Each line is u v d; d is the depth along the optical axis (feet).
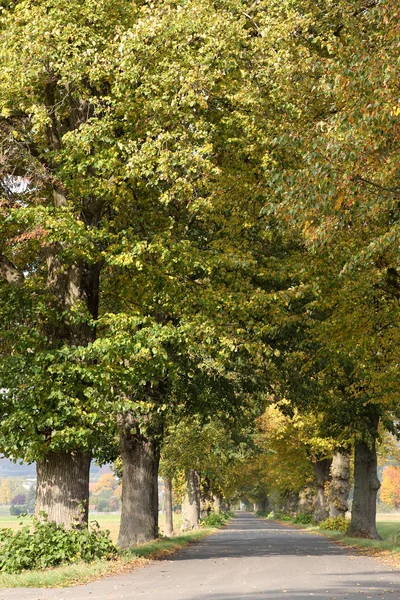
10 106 61.52
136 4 64.85
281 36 61.41
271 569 57.21
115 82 59.82
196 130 61.98
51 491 63.93
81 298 67.00
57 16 58.65
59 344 64.54
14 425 58.85
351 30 58.85
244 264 66.39
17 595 40.86
